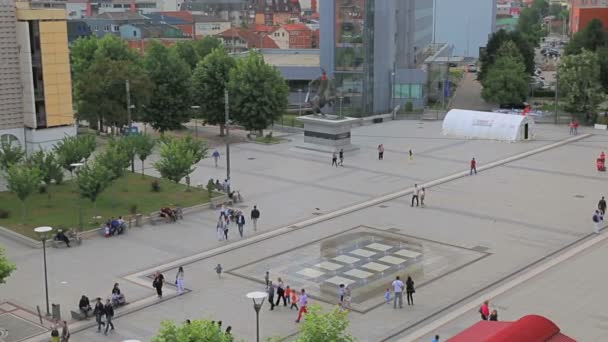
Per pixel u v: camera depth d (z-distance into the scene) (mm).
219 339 33125
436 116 129750
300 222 70250
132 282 55438
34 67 85938
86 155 82250
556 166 92812
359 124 124875
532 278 55469
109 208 72938
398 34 148875
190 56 134500
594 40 153875
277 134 116625
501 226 68500
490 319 45281
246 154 101750
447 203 76312
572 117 123500
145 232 67562
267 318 49000
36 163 76125
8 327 47938
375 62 131875
